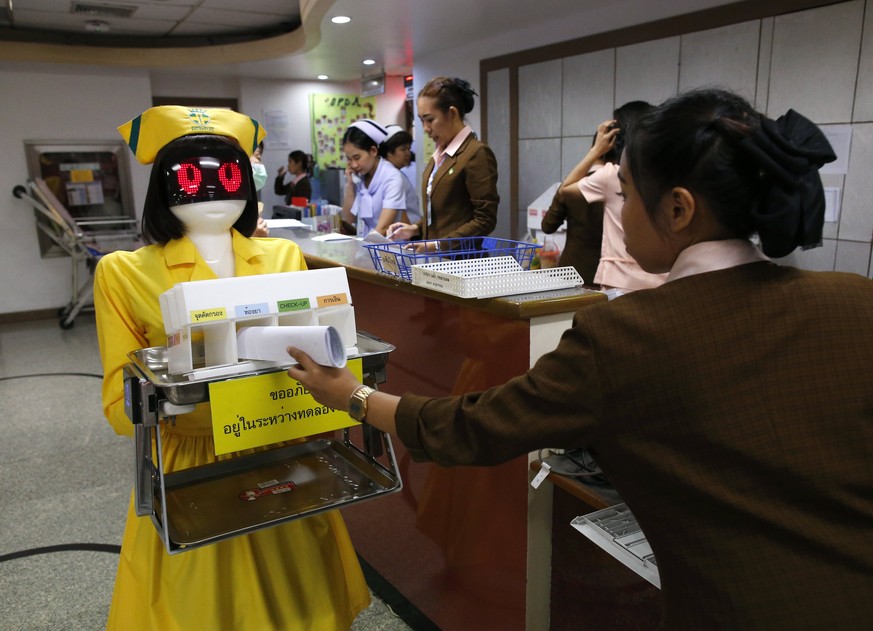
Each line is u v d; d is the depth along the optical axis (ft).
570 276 5.24
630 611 4.63
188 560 4.26
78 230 20.21
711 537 2.51
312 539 4.70
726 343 2.49
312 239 9.91
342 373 3.53
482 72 18.86
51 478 10.34
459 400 3.06
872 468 2.44
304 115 27.55
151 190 4.26
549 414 2.70
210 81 26.08
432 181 9.98
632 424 2.59
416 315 6.27
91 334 19.72
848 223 11.32
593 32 15.23
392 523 7.07
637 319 2.59
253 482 4.23
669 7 13.53
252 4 17.63
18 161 20.86
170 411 3.54
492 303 4.79
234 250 4.54
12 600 7.34
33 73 20.62
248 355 3.78
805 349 2.48
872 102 10.69
